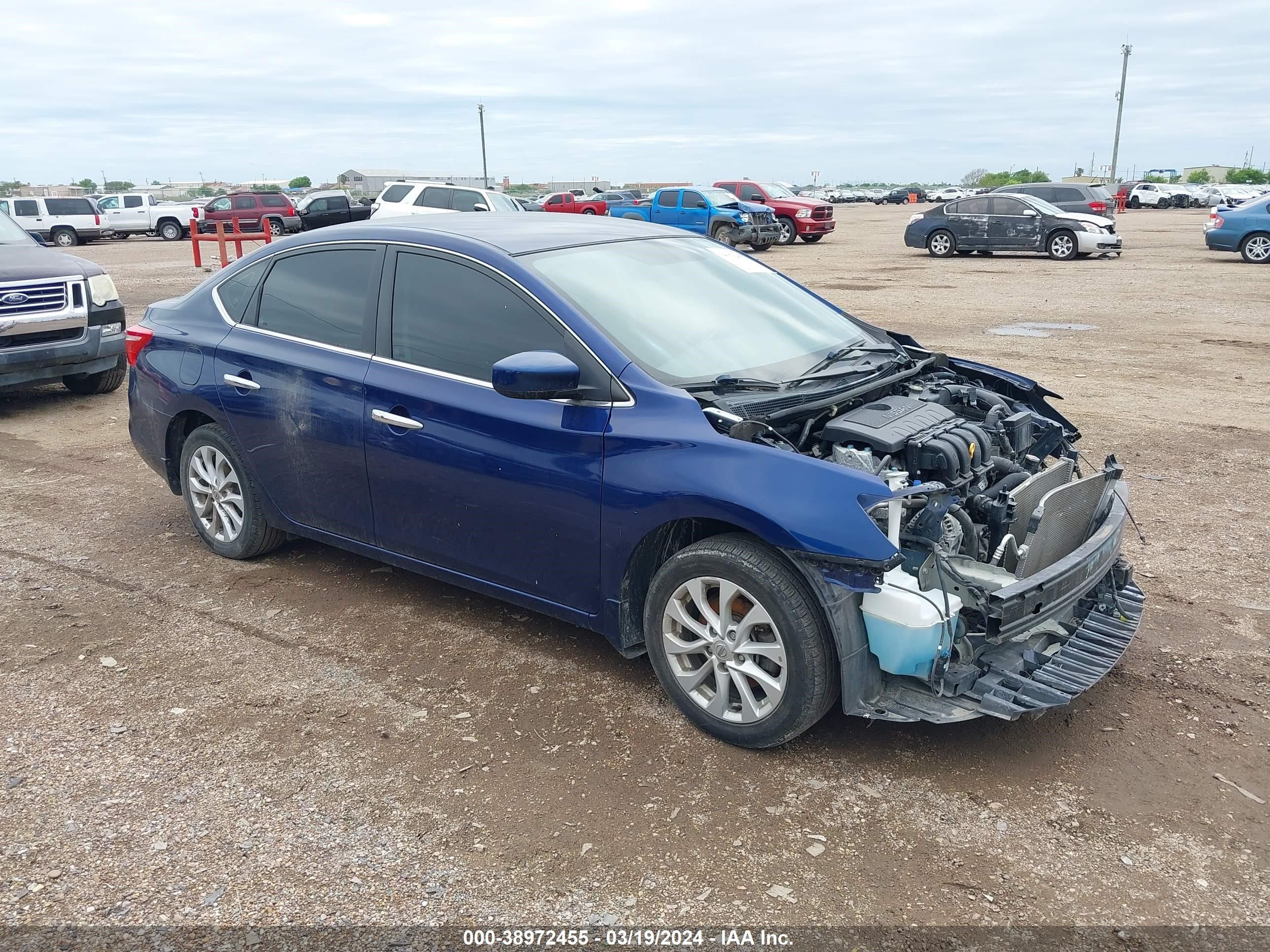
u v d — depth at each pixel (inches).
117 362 357.1
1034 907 105.4
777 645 127.8
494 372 135.2
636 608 144.9
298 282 180.2
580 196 1744.6
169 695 149.2
